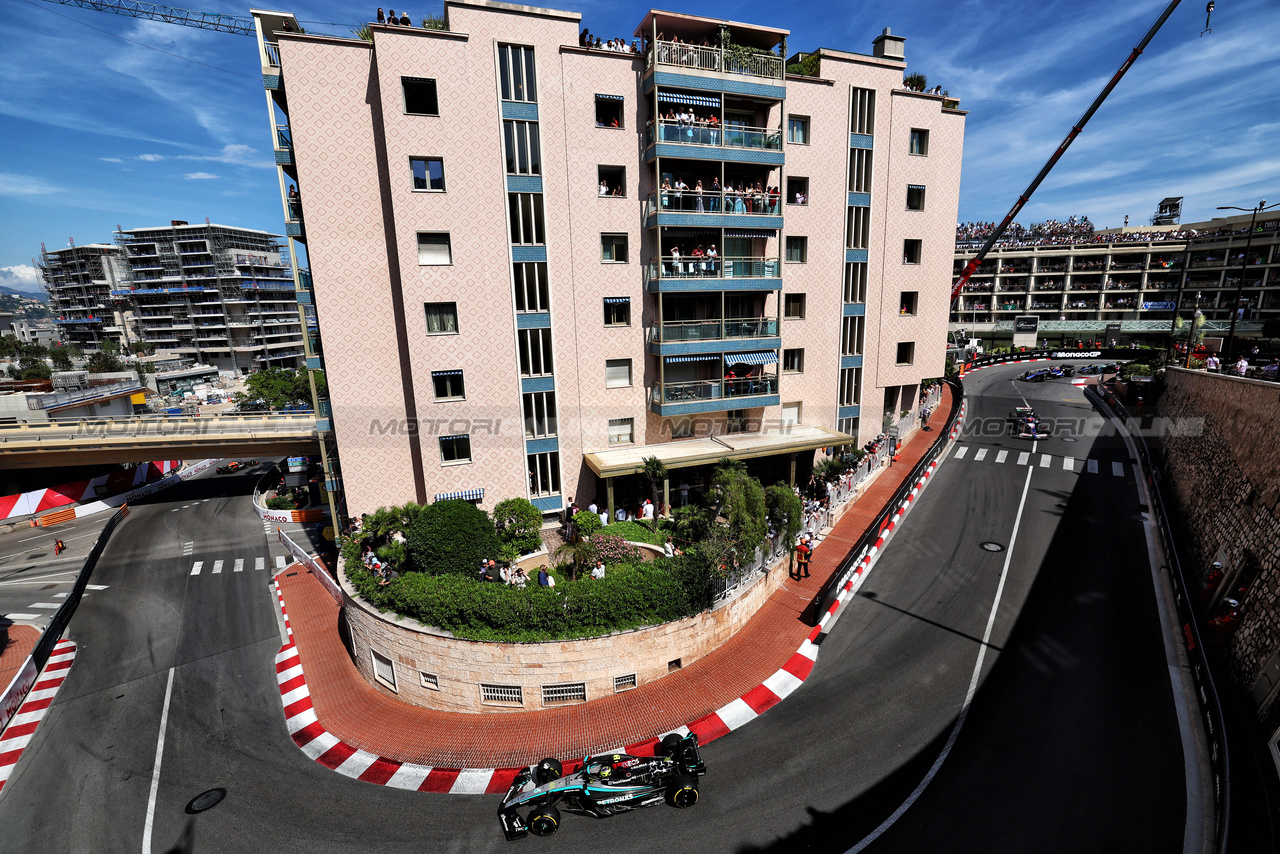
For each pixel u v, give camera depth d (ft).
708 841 40.52
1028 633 60.08
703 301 90.84
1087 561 73.10
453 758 51.24
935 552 77.92
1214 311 220.64
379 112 71.51
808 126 90.27
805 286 95.71
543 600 55.31
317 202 71.36
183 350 380.17
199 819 46.98
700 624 59.52
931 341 108.47
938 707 51.16
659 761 44.86
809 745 48.32
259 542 117.29
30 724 62.13
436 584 59.11
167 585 99.04
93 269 417.69
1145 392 133.08
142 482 163.84
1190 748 45.06
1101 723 48.01
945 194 103.14
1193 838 37.78
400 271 72.49
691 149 79.30
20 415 147.64
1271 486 57.21
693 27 79.30
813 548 80.18
